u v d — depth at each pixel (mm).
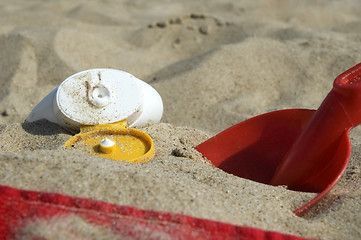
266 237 303
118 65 567
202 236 300
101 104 391
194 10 810
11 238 295
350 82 363
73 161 326
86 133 381
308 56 553
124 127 390
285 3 820
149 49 618
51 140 393
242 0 836
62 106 391
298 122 387
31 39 575
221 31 662
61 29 601
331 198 349
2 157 326
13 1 849
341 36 627
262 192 341
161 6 830
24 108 498
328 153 361
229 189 339
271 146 390
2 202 302
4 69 548
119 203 307
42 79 540
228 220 310
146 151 372
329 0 836
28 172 317
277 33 638
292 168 367
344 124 357
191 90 515
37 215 299
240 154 390
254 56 554
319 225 323
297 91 517
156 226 300
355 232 322
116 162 340
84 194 308
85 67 554
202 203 315
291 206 337
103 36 649
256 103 505
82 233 296
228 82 525
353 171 379
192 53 619
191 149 386
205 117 487
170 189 318
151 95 409
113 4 826
